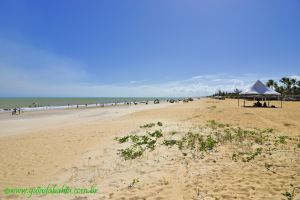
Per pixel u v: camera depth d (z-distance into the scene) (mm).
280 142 10984
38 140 13938
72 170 8219
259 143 10828
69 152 10711
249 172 6988
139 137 12648
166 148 10172
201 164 7965
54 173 8086
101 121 24453
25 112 44344
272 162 7895
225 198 5355
